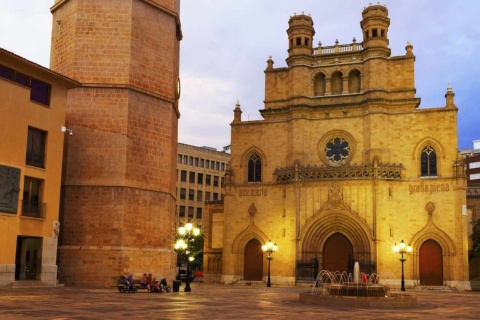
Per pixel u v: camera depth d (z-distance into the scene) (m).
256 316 21.08
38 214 37.81
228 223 62.91
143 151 42.75
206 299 30.95
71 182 41.22
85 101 41.97
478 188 72.50
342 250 59.16
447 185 56.53
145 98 43.44
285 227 59.88
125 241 40.56
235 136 64.69
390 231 56.69
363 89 61.50
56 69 44.25
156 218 43.06
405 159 58.38
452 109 57.72
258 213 61.94
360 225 56.94
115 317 19.14
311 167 59.56
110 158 41.28
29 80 38.03
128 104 41.97
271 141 63.25
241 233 62.16
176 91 47.81
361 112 60.78
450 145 57.25
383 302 27.39
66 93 40.75
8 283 35.00
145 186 42.47
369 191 57.31
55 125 39.59
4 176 35.25
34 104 38.00
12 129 36.16
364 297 27.89
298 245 58.69
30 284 36.44
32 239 38.88
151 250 42.03
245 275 61.97
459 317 22.59
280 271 59.47
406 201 57.38
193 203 119.81
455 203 55.97
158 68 44.69
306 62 63.62
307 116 62.03
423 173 57.94
